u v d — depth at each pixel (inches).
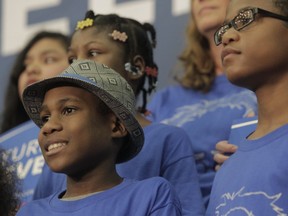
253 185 87.9
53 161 92.6
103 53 116.3
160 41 163.2
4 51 179.9
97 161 94.1
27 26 179.5
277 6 91.7
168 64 161.3
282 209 85.0
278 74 91.4
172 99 138.3
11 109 158.9
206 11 138.0
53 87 95.2
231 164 93.5
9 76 161.6
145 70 121.1
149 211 90.7
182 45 161.0
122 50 117.7
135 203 91.4
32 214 94.7
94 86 92.7
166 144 113.1
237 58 91.9
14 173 107.4
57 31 169.0
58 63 159.9
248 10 92.1
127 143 97.0
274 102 91.7
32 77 158.6
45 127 92.8
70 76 93.3
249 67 91.1
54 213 93.1
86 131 92.8
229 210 89.5
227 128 128.1
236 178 90.9
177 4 163.9
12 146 134.0
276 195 85.7
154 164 111.0
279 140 89.0
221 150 109.6
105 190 93.7
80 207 92.2
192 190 110.7
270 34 91.1
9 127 158.2
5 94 160.6
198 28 139.8
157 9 165.2
